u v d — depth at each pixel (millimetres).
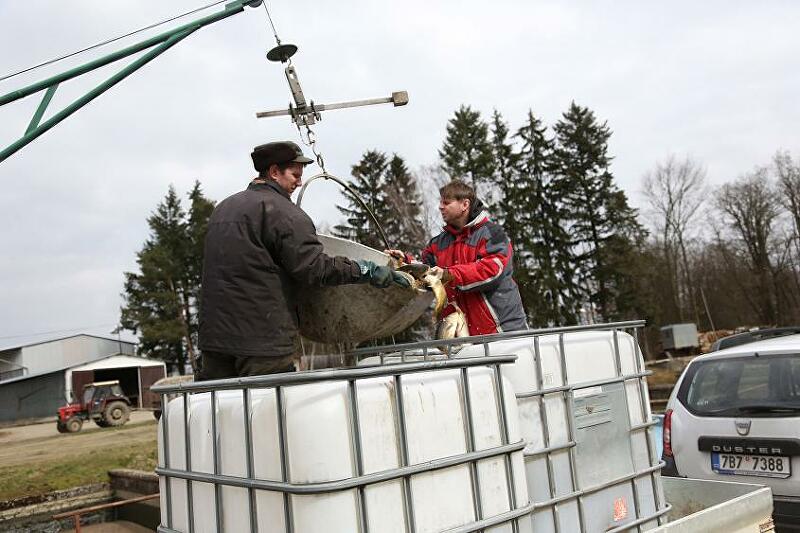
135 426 26406
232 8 8391
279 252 2648
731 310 56469
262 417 2098
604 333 3148
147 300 62906
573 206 52188
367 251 3238
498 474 2330
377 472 2004
